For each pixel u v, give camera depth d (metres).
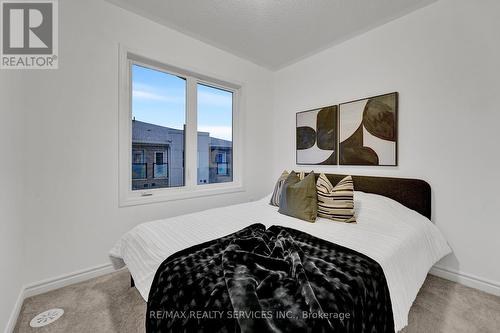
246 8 1.95
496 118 1.58
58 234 1.71
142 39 2.08
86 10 1.80
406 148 2.00
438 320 1.36
